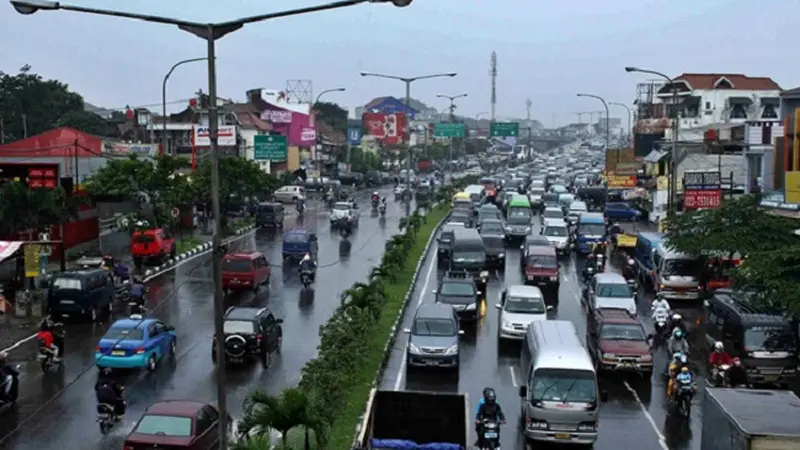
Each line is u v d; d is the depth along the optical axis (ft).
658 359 92.48
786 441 42.80
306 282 128.47
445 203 266.77
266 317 87.61
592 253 146.82
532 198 255.70
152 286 128.36
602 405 75.87
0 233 125.08
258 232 199.62
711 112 309.42
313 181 314.14
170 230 169.07
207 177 188.44
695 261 121.60
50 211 125.80
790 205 125.80
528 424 64.34
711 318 95.40
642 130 299.58
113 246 162.61
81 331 100.22
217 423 58.54
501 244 151.53
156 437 53.67
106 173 160.56
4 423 68.18
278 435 61.21
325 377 65.87
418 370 84.79
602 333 86.07
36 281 112.68
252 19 45.62
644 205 232.53
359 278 138.62
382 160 431.02
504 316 97.50
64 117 296.92
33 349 91.61
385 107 472.03
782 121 147.54
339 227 203.62
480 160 541.34
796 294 79.20
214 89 47.11
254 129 295.89
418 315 88.79
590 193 262.88
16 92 292.81
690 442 66.23
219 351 47.21
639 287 135.85
